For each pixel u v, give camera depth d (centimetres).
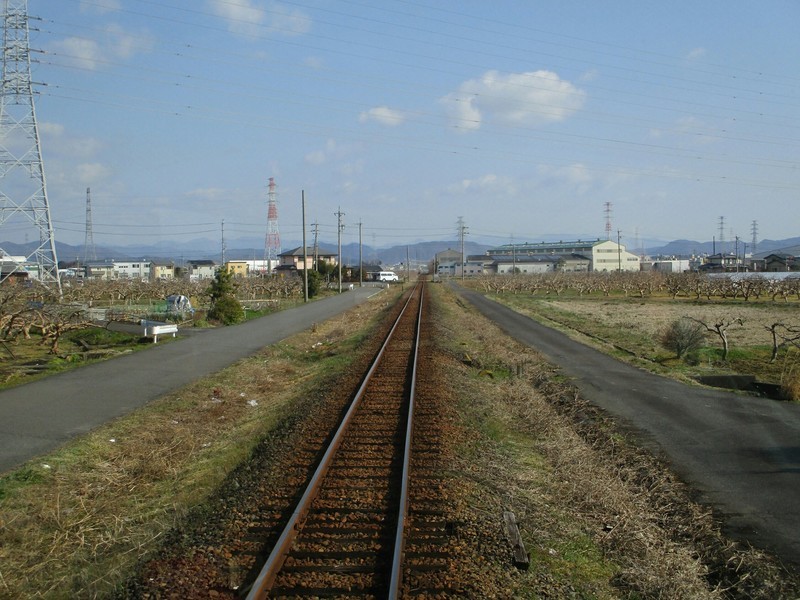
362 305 4988
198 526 699
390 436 1058
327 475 853
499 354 2195
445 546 638
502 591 560
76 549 666
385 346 2250
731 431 1182
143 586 565
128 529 719
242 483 845
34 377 1612
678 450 1061
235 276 7344
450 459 924
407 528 682
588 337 2772
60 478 866
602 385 1641
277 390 1670
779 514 791
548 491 854
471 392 1493
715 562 677
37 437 1049
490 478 867
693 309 4381
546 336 2800
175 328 2480
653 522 775
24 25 4022
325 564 598
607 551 684
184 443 1068
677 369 1916
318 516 708
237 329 2914
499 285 7475
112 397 1389
